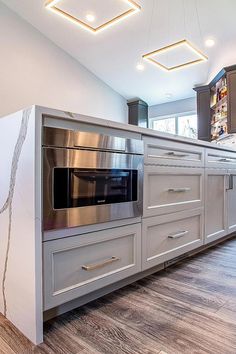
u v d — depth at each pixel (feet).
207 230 7.86
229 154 9.08
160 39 13.97
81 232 4.36
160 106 21.16
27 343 3.72
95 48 15.96
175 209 6.54
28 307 3.83
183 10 11.64
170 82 17.69
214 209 8.23
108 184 4.81
